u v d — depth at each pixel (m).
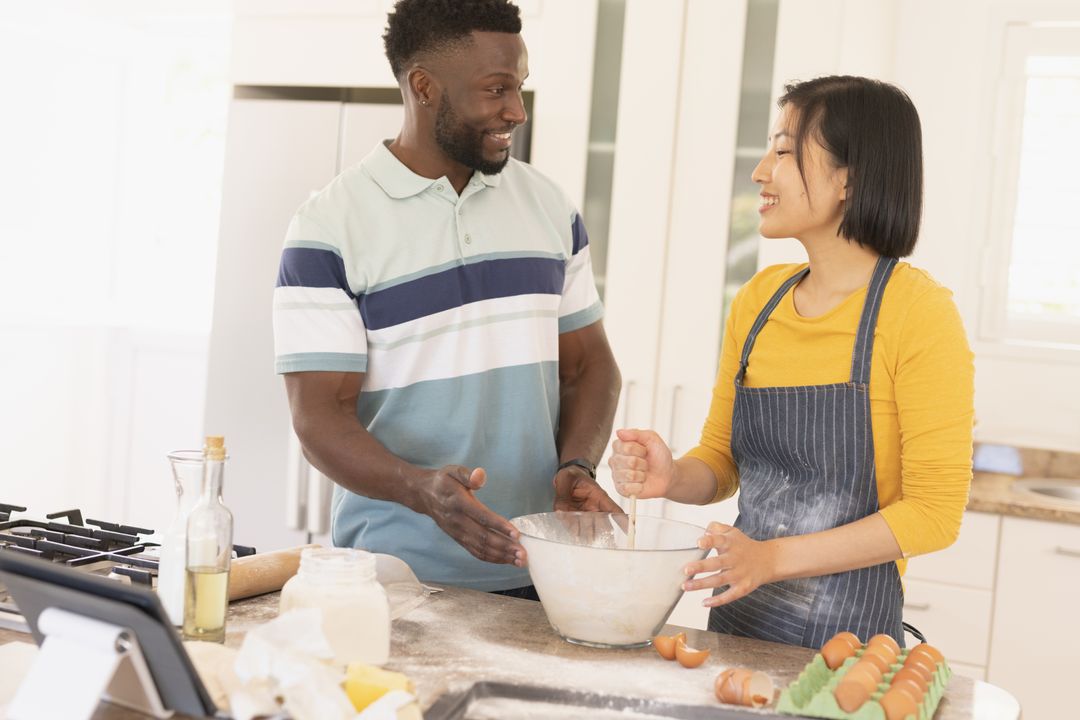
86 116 3.90
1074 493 2.68
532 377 1.63
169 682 0.95
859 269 1.40
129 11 3.60
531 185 1.73
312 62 2.94
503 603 1.39
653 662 1.19
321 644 0.99
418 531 1.56
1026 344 2.99
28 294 3.76
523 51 1.56
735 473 1.60
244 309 2.95
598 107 2.76
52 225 3.82
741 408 1.47
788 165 1.38
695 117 2.69
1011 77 2.97
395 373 1.58
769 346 1.45
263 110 2.93
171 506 3.97
